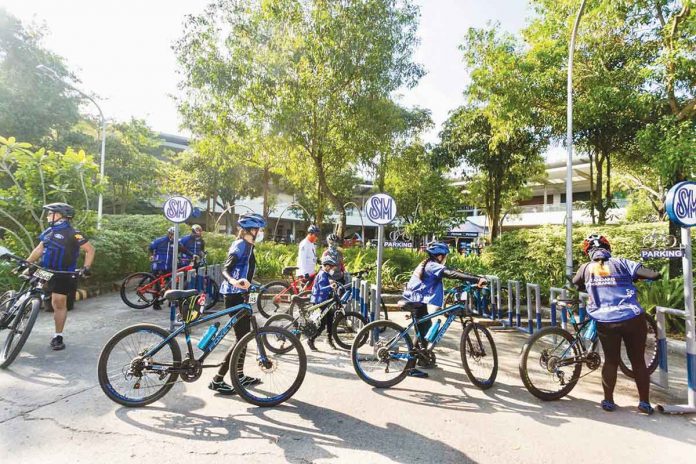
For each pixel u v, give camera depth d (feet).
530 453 10.23
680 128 27.58
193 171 97.71
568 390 13.91
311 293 21.59
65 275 17.12
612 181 75.10
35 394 12.78
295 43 42.06
